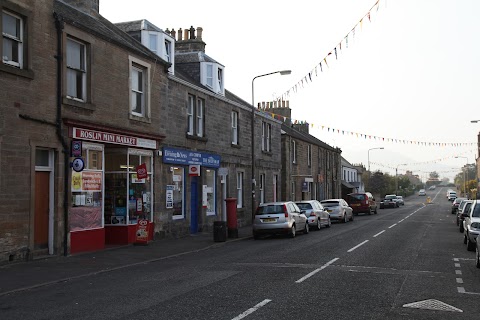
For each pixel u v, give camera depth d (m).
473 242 15.00
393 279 10.17
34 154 13.06
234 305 7.76
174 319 6.91
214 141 24.19
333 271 11.16
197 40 26.58
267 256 14.19
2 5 12.11
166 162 19.64
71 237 14.51
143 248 16.53
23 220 12.65
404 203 81.69
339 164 54.47
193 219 22.39
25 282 10.07
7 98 12.23
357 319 6.96
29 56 12.96
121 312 7.36
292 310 7.43
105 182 17.56
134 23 21.16
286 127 40.72
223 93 26.50
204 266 12.35
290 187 36.72
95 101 15.60
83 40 15.22
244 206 28.00
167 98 20.02
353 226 27.58
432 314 7.29
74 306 7.86
